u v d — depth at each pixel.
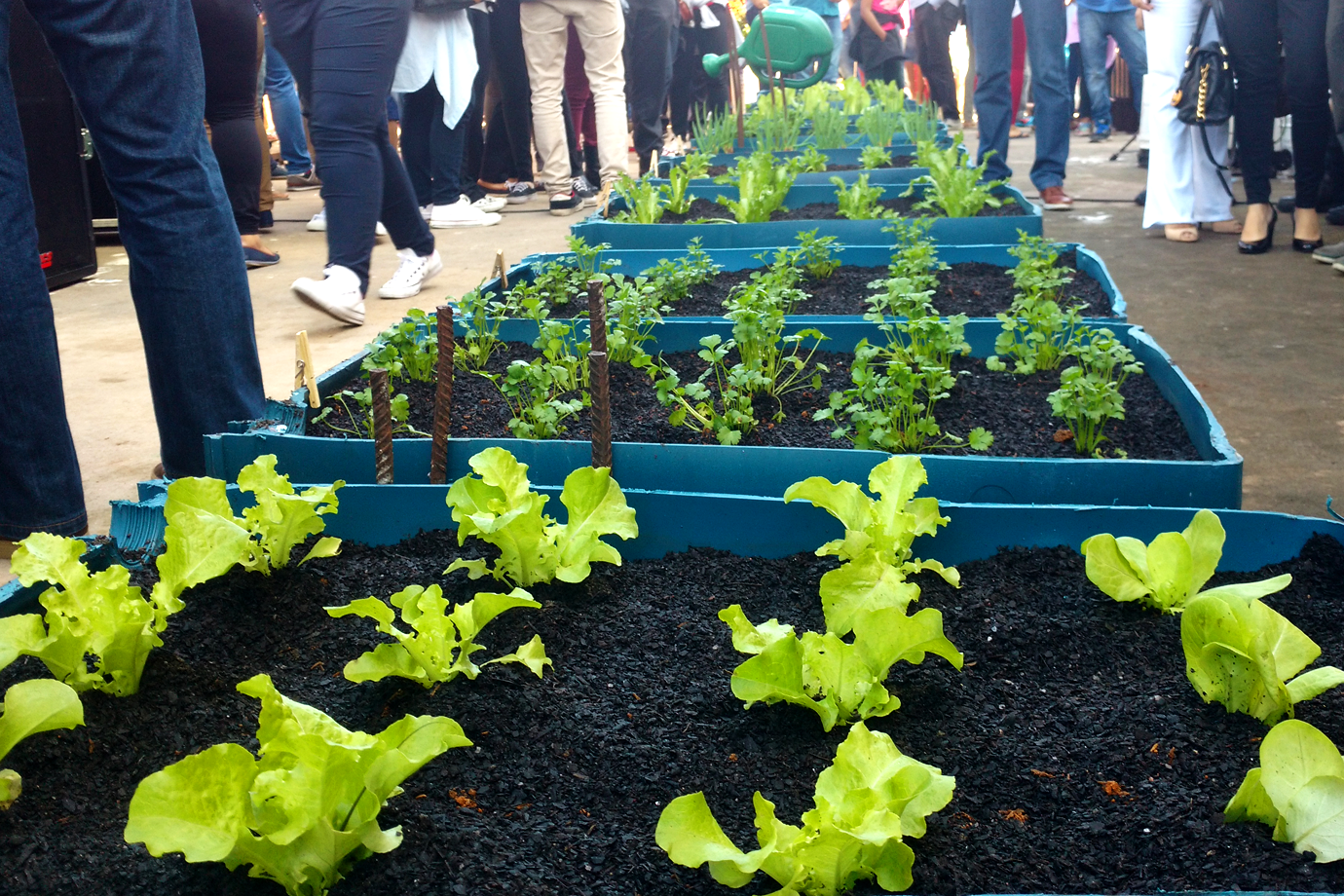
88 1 2.60
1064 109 7.21
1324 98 5.51
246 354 3.07
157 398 3.00
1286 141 8.44
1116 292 3.97
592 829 1.55
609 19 7.12
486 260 6.34
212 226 2.90
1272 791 1.42
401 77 6.05
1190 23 5.89
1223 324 4.65
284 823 1.34
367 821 1.39
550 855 1.50
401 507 2.43
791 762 1.70
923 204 5.55
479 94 7.66
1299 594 2.11
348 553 2.39
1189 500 2.42
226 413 3.02
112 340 4.87
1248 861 1.41
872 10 12.61
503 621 2.07
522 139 8.89
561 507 2.46
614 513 2.19
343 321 4.67
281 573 2.23
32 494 2.74
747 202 5.70
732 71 9.31
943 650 1.73
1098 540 2.07
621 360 3.65
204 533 2.03
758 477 2.60
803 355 3.65
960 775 1.65
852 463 2.56
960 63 18.95
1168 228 6.38
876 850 1.37
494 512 2.13
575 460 2.64
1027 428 3.03
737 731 1.77
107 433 3.69
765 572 2.29
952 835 1.52
